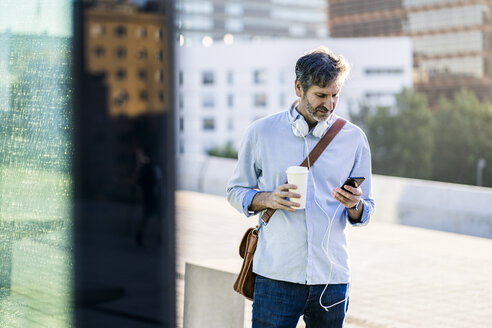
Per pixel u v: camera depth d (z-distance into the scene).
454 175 98.50
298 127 2.22
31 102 2.50
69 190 2.47
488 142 98.50
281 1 173.38
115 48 2.32
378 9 133.38
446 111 101.81
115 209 2.42
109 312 2.51
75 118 2.41
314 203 2.24
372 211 2.33
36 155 2.51
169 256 2.44
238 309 3.07
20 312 2.68
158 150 2.35
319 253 2.23
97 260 2.49
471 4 121.88
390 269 6.79
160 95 2.31
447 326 4.81
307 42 106.62
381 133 98.81
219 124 115.19
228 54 113.75
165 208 2.40
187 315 3.26
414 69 128.38
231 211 11.05
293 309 2.27
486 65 122.19
